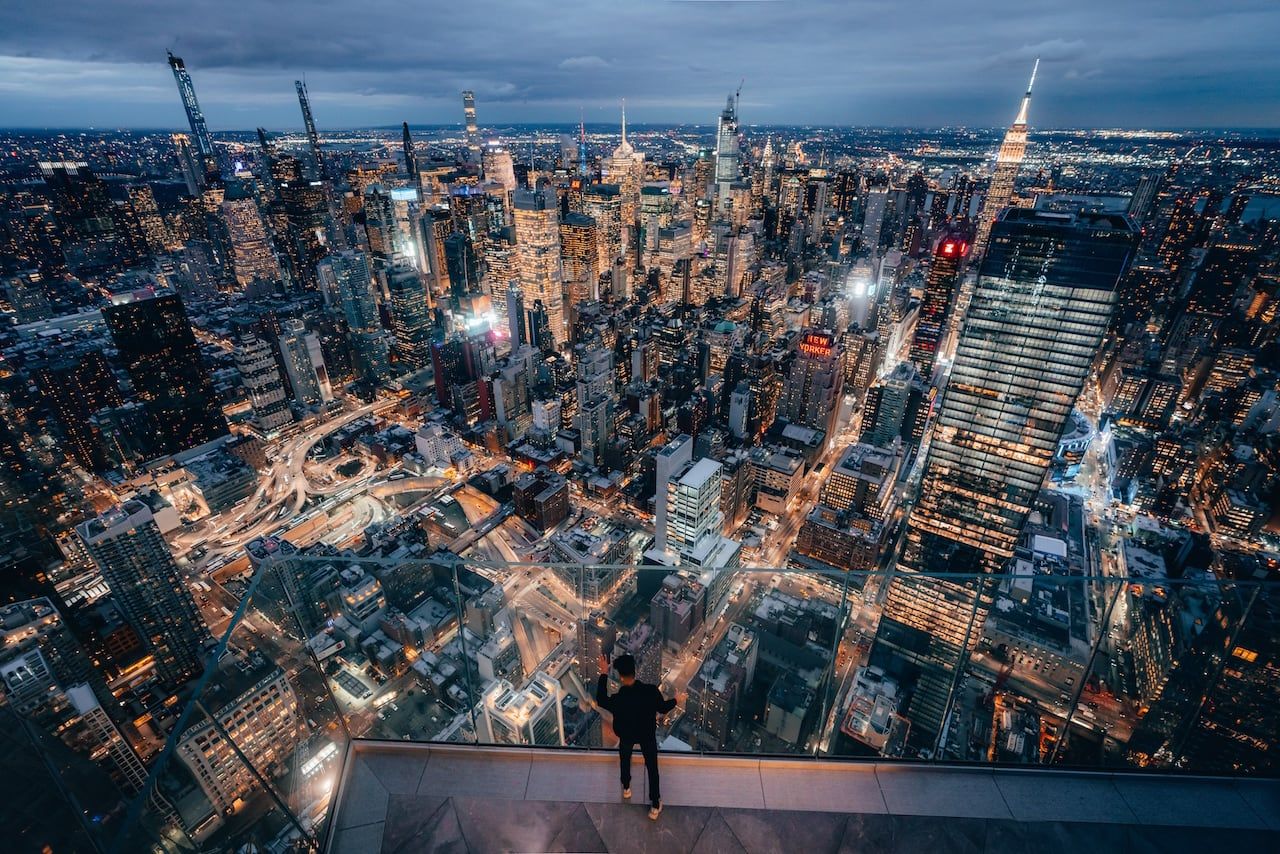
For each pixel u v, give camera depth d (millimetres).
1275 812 11148
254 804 11109
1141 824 10938
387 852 10367
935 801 11086
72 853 10156
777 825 10656
